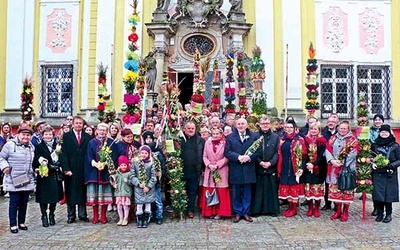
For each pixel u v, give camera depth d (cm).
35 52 1884
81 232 841
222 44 1803
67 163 905
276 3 1848
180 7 1791
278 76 1819
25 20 1886
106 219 927
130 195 900
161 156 936
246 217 928
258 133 988
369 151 928
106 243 762
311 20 1859
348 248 729
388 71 1873
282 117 1789
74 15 1883
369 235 809
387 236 800
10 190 838
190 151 968
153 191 890
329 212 1016
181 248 730
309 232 831
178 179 943
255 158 932
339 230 846
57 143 938
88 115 1809
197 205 1056
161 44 1767
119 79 1806
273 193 973
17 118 1833
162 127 977
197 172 966
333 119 1032
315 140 973
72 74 1864
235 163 933
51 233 834
